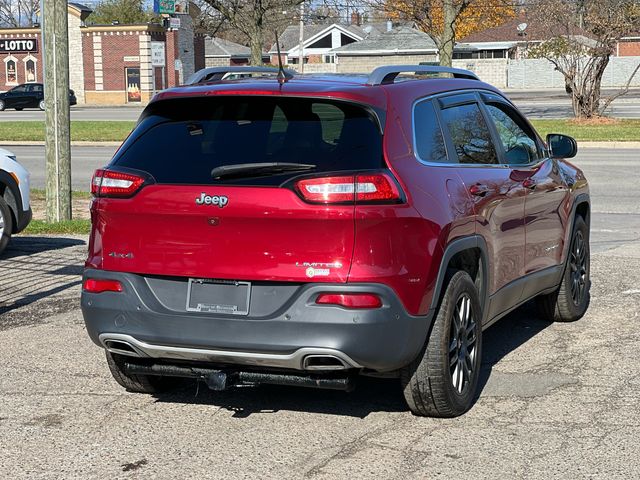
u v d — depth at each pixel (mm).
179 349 4934
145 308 4961
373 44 74625
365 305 4668
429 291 5000
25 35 65312
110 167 5117
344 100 4914
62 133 12945
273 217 4711
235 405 5637
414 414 5410
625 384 5953
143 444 5004
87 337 7234
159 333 4941
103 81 63594
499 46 75938
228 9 37688
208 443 5008
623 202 14852
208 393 5879
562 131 28781
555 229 7043
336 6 41469
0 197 10625
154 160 5047
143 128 5203
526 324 7578
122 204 5008
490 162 6098
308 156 4797
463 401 5367
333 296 4680
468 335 5504
